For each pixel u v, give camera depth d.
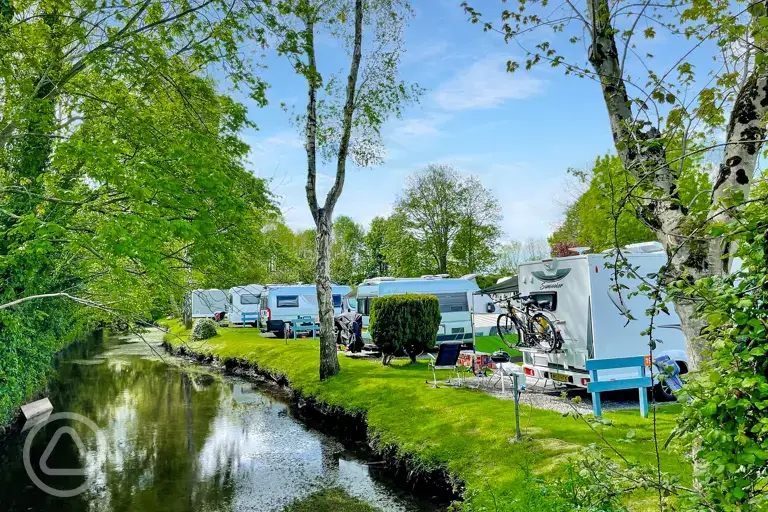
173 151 8.75
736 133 3.28
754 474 2.34
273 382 16.77
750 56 3.17
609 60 3.85
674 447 3.42
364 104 13.49
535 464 6.39
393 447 8.72
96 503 7.59
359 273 53.69
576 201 36.66
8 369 10.91
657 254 9.55
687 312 3.53
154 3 9.72
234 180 9.66
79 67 9.06
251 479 8.34
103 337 37.31
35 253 8.58
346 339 17.72
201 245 9.17
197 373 19.44
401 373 13.36
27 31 9.12
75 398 14.92
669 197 3.26
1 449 10.31
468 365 11.22
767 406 2.16
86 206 8.66
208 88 10.20
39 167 10.59
